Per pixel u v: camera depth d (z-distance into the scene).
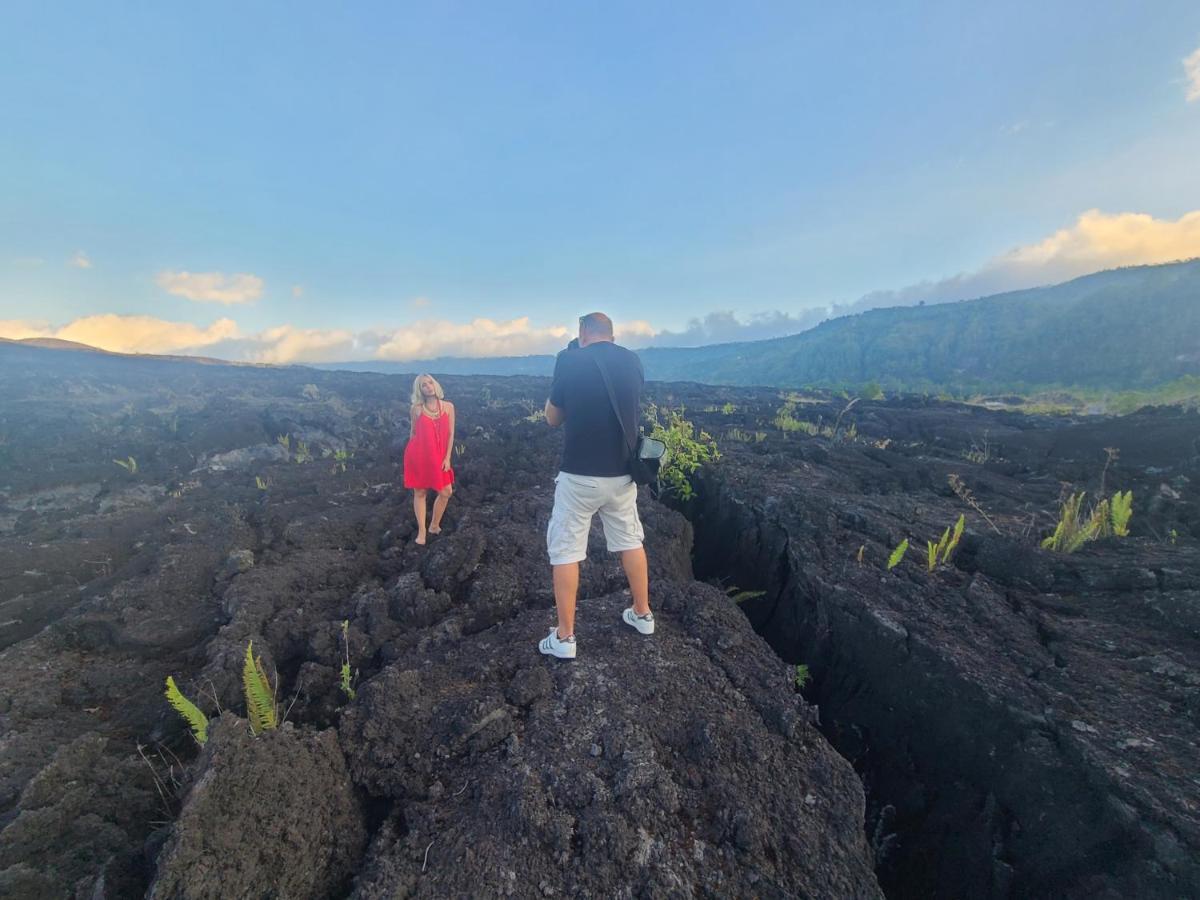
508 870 2.11
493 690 3.06
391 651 3.55
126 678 3.43
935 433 11.06
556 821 2.26
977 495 6.29
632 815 2.32
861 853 2.35
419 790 2.53
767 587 5.06
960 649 3.37
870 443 9.59
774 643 4.65
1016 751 2.81
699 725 2.79
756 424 11.81
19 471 7.72
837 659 3.95
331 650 3.57
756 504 5.76
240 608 3.96
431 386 4.95
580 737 2.71
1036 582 4.17
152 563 4.82
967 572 4.44
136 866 2.21
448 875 2.10
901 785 3.29
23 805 2.41
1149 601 3.71
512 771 2.51
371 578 4.67
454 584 4.39
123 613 4.02
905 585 4.14
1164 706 2.86
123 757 2.78
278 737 2.47
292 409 11.76
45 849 2.24
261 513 6.01
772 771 2.64
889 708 3.52
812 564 4.52
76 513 6.75
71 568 5.08
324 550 5.08
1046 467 7.47
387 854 2.22
